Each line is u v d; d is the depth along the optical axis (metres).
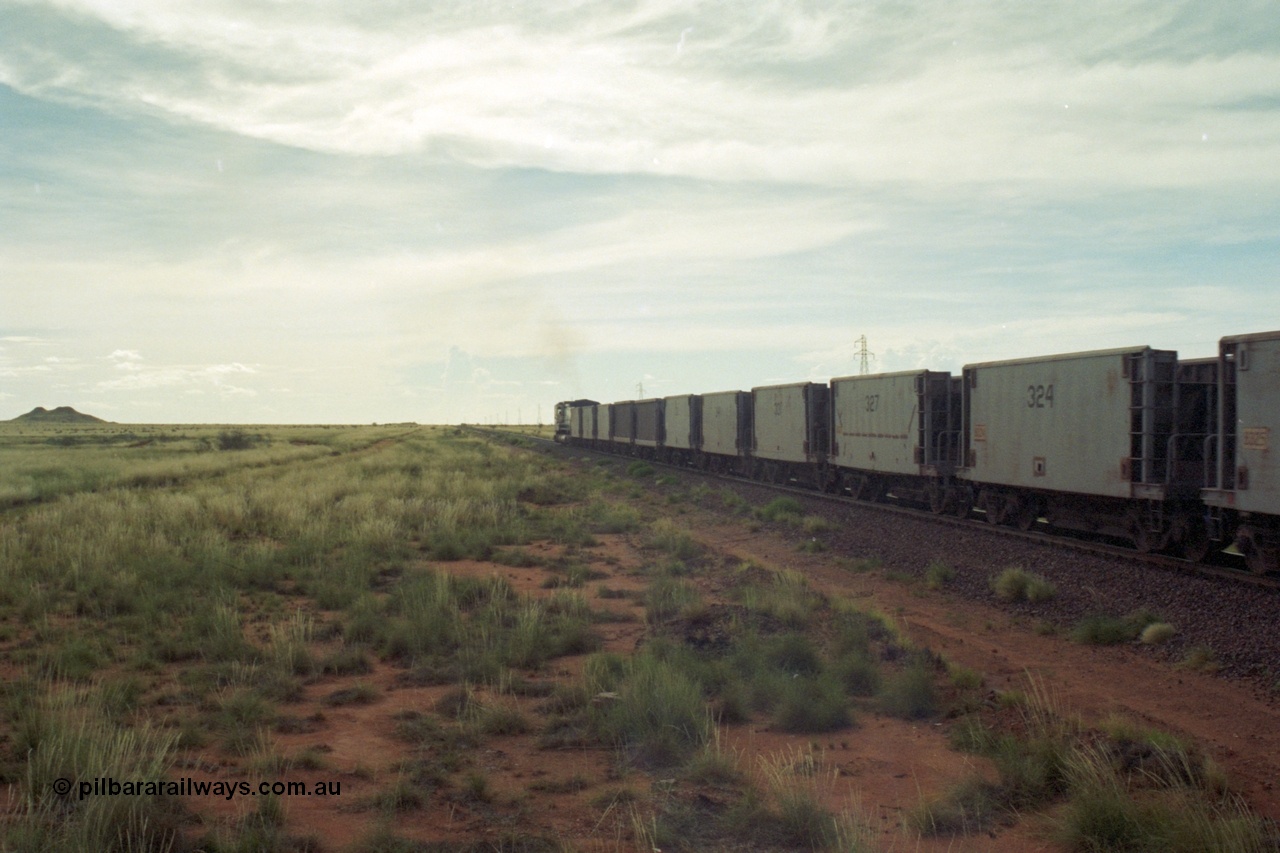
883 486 30.08
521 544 22.16
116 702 8.52
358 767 7.25
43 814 5.77
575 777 7.11
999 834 6.14
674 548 20.81
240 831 5.82
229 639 10.95
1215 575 14.47
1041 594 14.16
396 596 14.22
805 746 8.02
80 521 21.88
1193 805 6.10
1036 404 19.91
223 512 23.52
